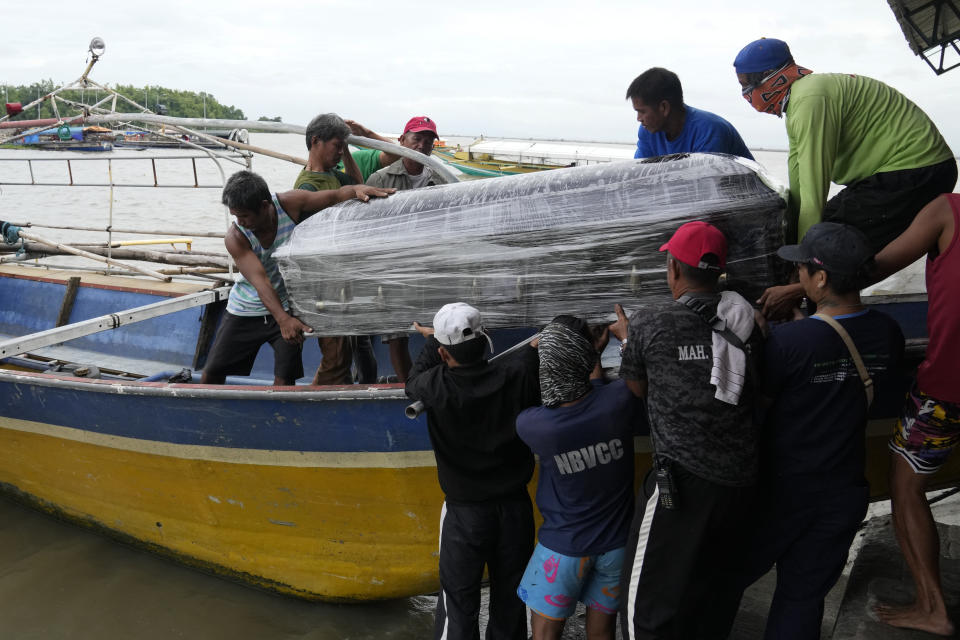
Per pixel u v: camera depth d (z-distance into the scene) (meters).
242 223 3.24
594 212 2.70
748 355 2.35
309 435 3.55
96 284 6.33
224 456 3.79
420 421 3.35
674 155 2.79
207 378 4.00
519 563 2.94
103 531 4.77
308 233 3.05
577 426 2.56
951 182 2.86
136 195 18.00
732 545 2.48
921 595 2.79
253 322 3.88
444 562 2.92
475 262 2.81
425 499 3.58
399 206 2.98
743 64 2.94
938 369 2.54
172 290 5.98
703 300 2.39
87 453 4.27
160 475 4.08
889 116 2.82
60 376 4.15
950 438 2.62
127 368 5.84
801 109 2.77
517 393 2.73
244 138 5.02
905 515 2.76
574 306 2.77
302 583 4.13
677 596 2.42
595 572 2.78
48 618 4.10
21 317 6.65
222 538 4.17
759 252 2.64
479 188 2.92
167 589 4.38
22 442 4.52
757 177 2.66
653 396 2.40
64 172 20.66
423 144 4.11
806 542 2.53
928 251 2.56
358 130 4.23
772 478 2.51
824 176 2.73
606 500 2.68
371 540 3.82
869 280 2.43
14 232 6.35
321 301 3.06
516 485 2.86
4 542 4.82
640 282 2.70
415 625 4.09
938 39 5.92
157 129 5.46
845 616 2.93
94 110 5.21
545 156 27.94
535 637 2.87
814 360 2.37
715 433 2.32
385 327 2.99
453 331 2.62
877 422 3.18
